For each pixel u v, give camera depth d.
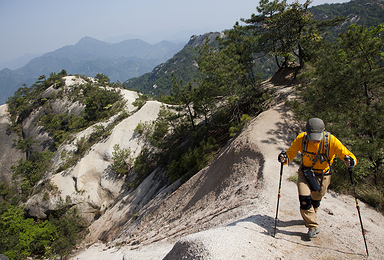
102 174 37.31
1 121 85.00
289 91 18.62
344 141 7.58
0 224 27.48
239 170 9.59
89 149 40.66
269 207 4.99
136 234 15.64
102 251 17.95
